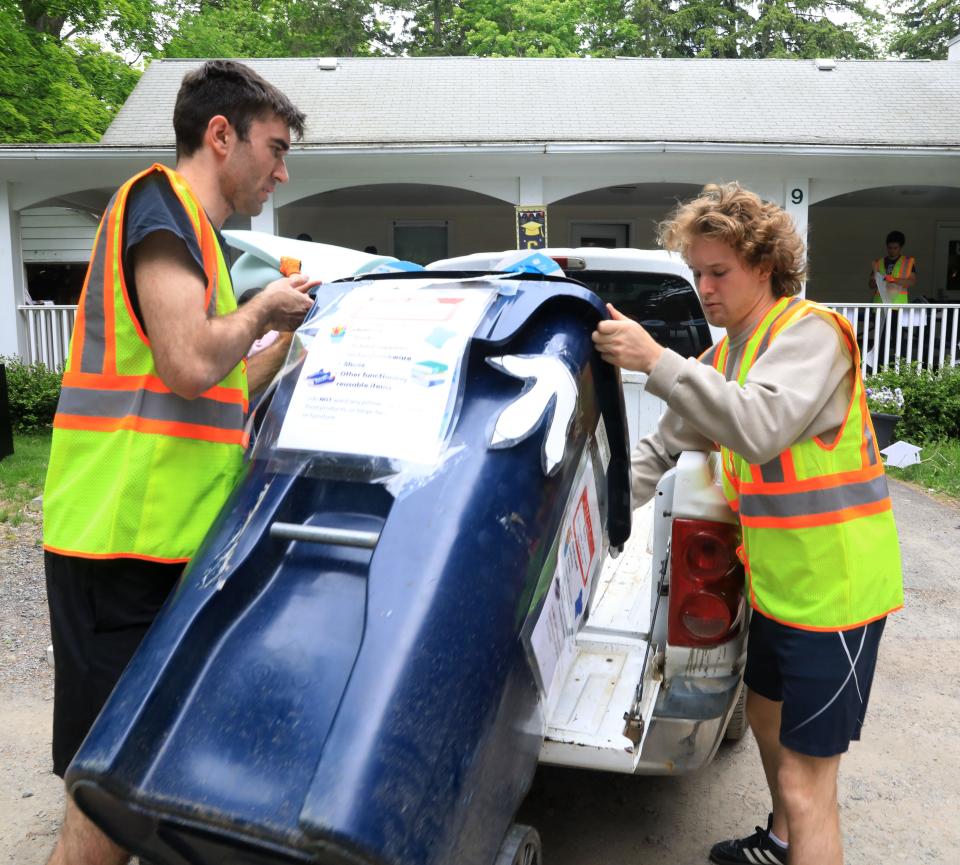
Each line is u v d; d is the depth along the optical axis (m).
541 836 2.93
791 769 2.04
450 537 1.62
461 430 1.76
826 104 13.40
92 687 2.01
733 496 2.24
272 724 1.50
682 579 2.33
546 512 1.81
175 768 1.49
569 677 2.23
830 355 1.95
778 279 2.15
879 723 3.84
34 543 6.38
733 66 15.10
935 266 15.77
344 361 1.88
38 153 10.50
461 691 1.53
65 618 2.03
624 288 4.00
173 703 1.55
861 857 2.87
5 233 11.32
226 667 1.59
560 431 1.86
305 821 1.35
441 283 2.05
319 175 11.39
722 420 1.84
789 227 2.11
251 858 1.49
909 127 12.36
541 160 11.16
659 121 12.59
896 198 14.53
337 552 1.70
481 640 1.59
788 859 2.14
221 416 2.06
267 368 2.39
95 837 1.82
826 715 1.99
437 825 1.44
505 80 14.45
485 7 31.22
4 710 3.87
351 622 1.60
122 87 21.86
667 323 4.03
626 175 11.50
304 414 1.85
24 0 19.94
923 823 3.07
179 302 1.84
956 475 8.81
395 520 1.65
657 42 31.27
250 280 4.03
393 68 14.93
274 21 31.62
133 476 1.95
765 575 2.07
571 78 14.54
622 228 15.38
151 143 10.85
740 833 2.96
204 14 28.02
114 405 1.97
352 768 1.38
